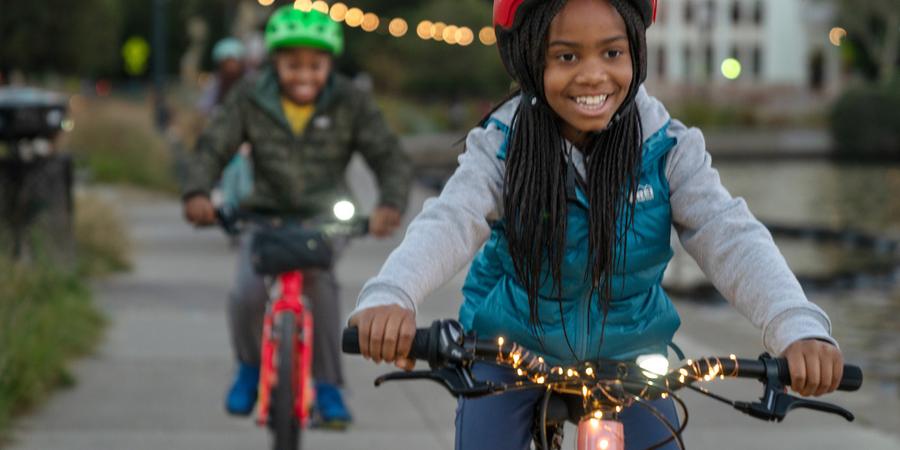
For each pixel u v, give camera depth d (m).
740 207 2.96
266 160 5.72
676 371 2.71
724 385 7.65
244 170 9.99
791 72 76.81
